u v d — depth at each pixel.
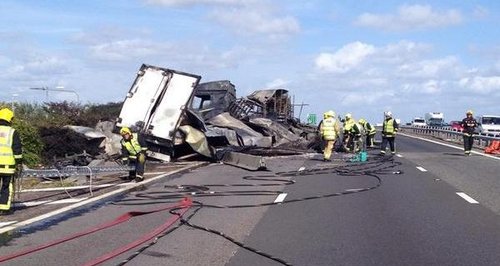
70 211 13.08
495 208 13.51
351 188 17.31
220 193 16.23
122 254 9.04
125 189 16.44
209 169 23.91
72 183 18.25
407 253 9.17
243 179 20.02
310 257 8.91
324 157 28.30
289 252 9.23
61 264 8.41
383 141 32.69
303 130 44.16
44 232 10.75
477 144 41.47
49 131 23.83
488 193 16.09
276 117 43.75
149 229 11.02
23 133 21.83
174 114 25.08
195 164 24.80
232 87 39.81
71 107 32.06
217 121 34.75
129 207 13.77
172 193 16.28
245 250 9.37
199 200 14.88
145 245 9.66
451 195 15.71
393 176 20.78
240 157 25.42
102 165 21.31
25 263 8.47
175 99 25.34
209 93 38.78
